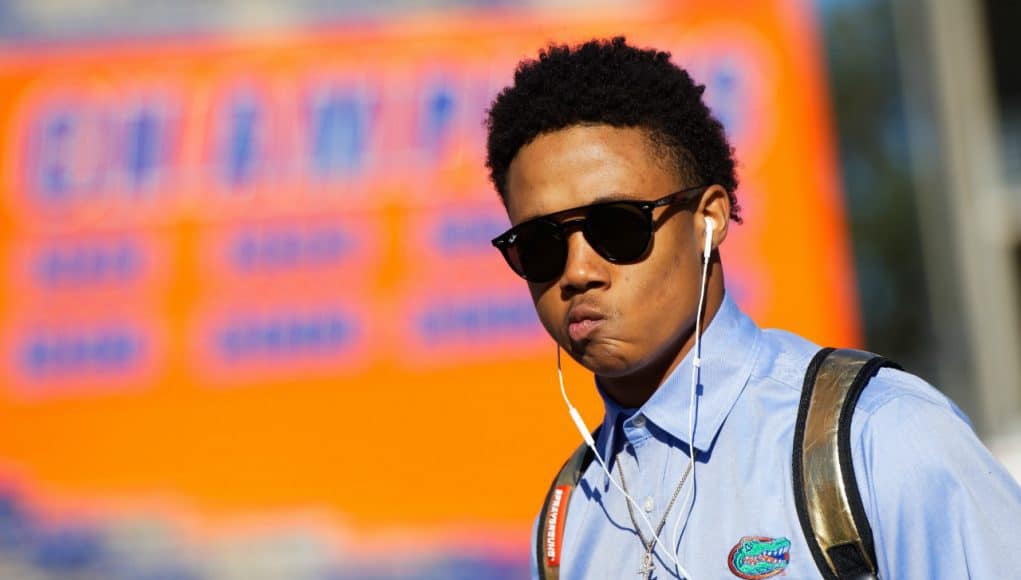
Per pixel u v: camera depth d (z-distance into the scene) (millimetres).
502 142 6438
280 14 23109
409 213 22422
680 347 6293
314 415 22016
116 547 21953
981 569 5145
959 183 23641
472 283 22109
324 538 21562
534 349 21797
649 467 6406
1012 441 16688
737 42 21812
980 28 23859
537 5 22547
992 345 23422
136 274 22719
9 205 23047
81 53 23359
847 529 5430
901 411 5523
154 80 23219
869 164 27094
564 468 7219
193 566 21750
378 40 22922
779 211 21312
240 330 22406
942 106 23797
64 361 22547
